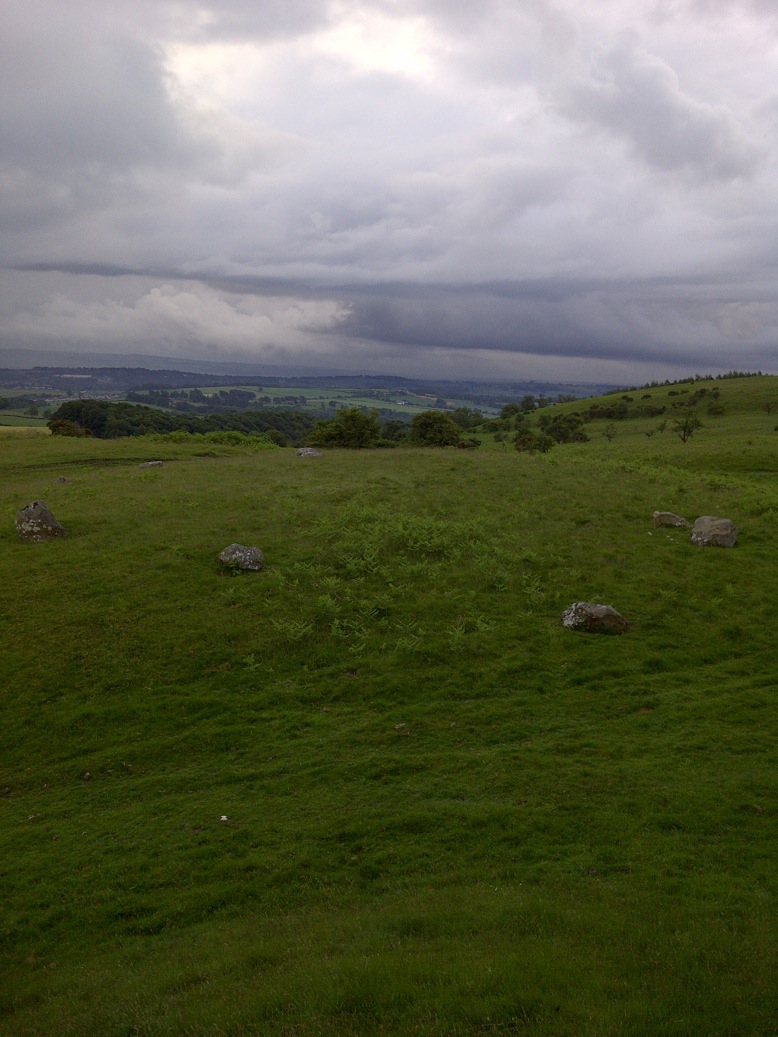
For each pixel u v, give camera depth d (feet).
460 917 31.65
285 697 58.39
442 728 53.57
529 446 279.49
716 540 91.09
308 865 38.52
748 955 27.61
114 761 51.55
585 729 52.85
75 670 62.18
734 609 74.02
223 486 118.32
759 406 480.64
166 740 53.36
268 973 28.37
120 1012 26.99
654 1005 23.71
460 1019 23.54
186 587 75.82
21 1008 29.45
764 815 40.63
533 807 42.68
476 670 61.93
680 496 116.57
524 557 85.10
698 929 29.73
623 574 81.76
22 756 52.60
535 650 65.31
